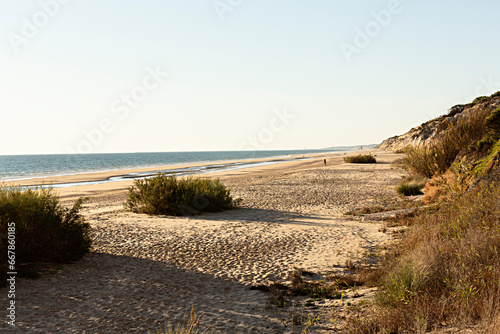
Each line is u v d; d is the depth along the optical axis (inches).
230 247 365.1
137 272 279.3
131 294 229.8
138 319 190.4
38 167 3289.9
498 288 151.7
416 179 732.0
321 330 170.1
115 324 183.6
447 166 580.4
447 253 213.9
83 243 317.4
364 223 471.2
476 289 161.8
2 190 285.1
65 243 296.5
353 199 717.9
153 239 400.2
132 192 621.6
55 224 290.0
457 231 243.6
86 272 273.0
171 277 269.0
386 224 445.4
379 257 300.0
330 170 1473.9
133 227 468.1
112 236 413.1
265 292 237.1
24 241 272.7
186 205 573.0
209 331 174.4
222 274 278.2
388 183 962.7
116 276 266.8
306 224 480.7
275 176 1360.7
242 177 1432.1
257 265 302.2
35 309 198.2
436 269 193.9
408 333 145.9
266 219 526.9
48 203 303.0
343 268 285.1
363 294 214.8
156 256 331.3
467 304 149.2
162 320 189.3
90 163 4094.5
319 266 294.0
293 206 654.5
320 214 567.5
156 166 2947.8
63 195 960.9
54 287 235.6
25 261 278.8
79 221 324.8
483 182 347.9
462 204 309.3
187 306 210.8
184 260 319.0
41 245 282.5
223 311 202.8
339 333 163.9
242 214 575.8
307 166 2117.4
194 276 272.8
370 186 916.6
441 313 150.3
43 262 286.4
